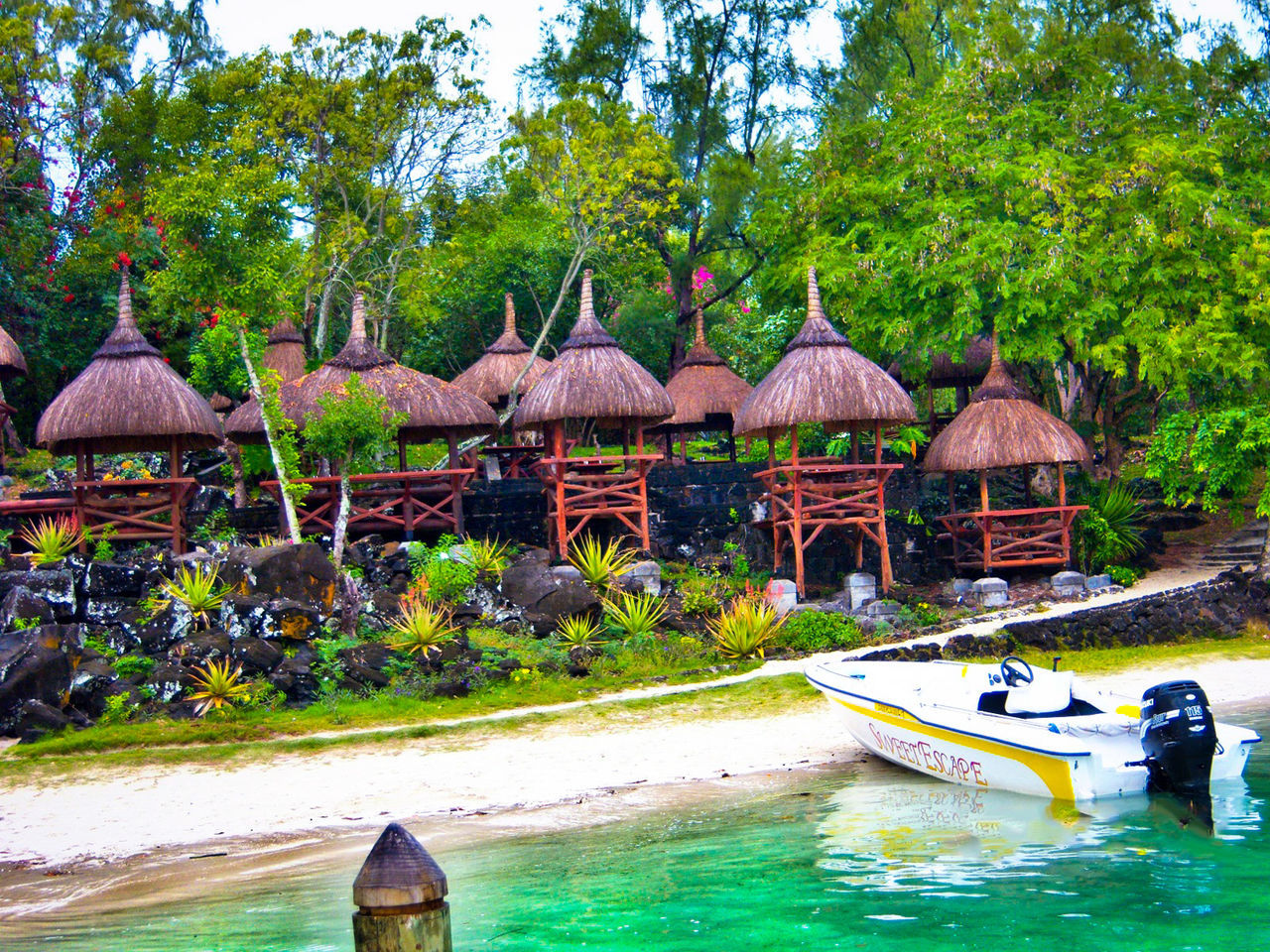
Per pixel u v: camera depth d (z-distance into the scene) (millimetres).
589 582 23281
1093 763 12266
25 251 32875
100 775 15234
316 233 30656
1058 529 26781
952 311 27547
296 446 27078
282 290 26156
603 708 18203
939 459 26828
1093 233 26859
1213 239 26906
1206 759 12000
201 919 9602
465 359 41875
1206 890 9539
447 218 32781
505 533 27188
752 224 33875
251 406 26938
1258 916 8883
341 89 29766
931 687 14781
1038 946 8375
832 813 12664
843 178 29953
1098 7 33094
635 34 37656
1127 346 27469
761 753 15828
